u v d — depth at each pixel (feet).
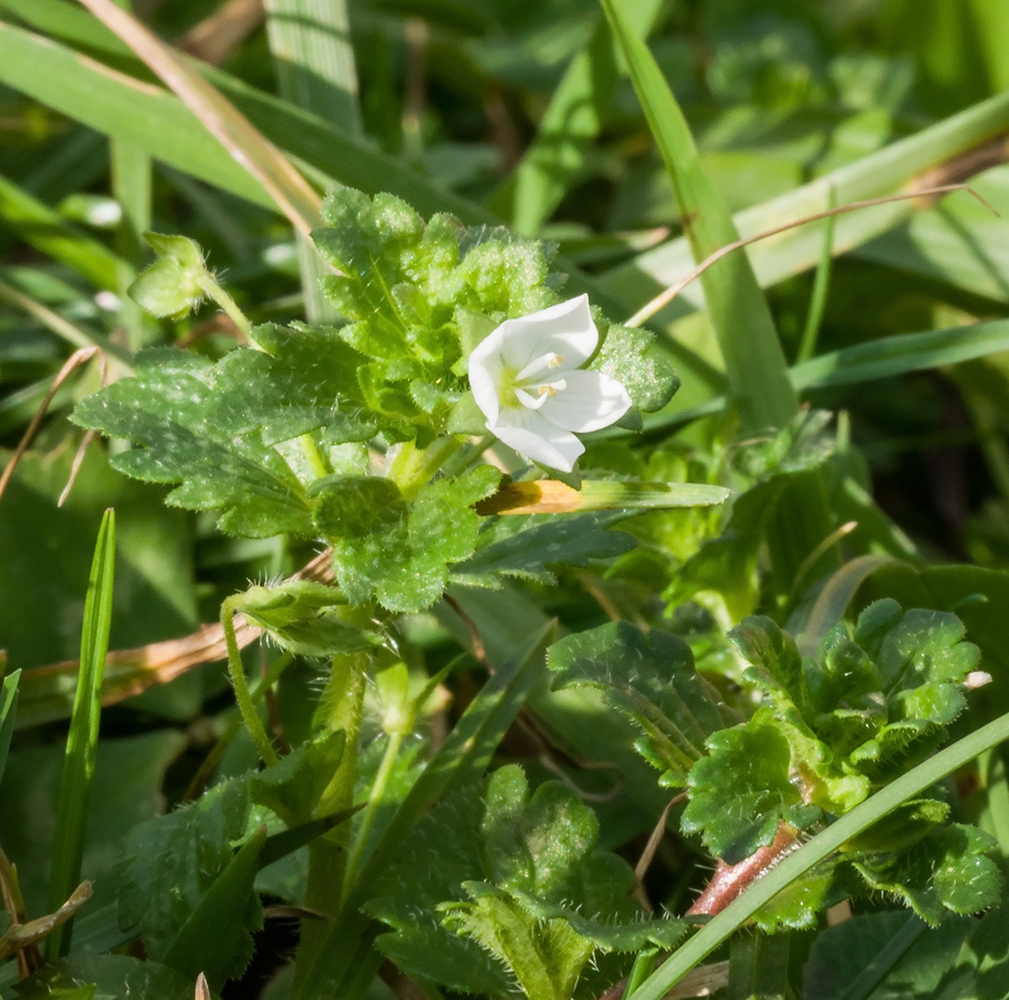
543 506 0.78
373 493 0.76
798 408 0.88
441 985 0.79
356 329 0.75
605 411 0.75
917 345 0.89
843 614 0.82
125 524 0.87
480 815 0.78
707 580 0.84
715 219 0.88
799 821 0.75
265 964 0.83
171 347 0.78
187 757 0.87
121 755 0.85
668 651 0.77
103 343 0.91
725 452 0.85
